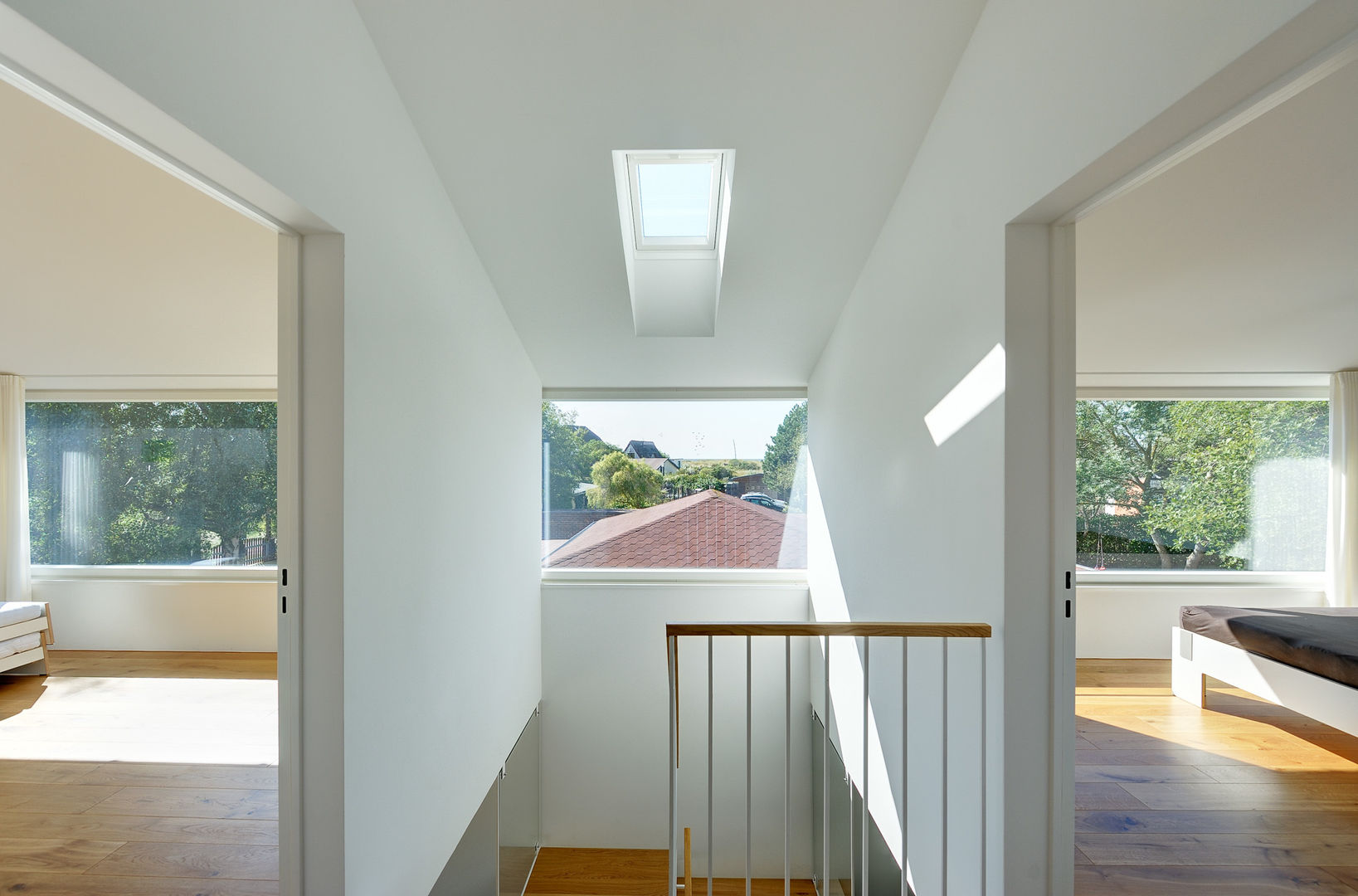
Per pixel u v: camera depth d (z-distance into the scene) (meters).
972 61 2.14
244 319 4.13
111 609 5.18
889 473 2.90
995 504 1.94
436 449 2.64
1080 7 1.58
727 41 2.21
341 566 1.91
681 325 3.93
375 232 2.15
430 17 2.10
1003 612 1.90
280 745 1.90
